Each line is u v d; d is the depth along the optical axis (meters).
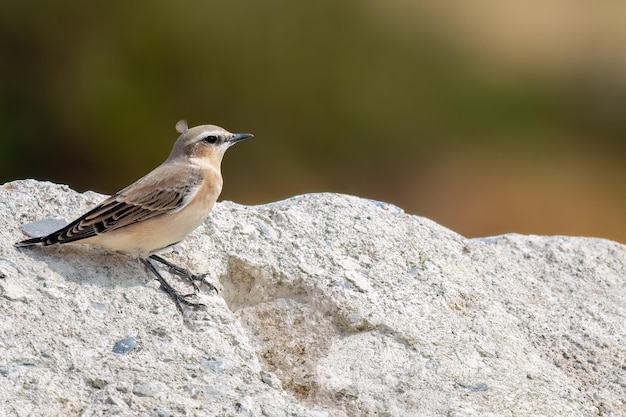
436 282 12.32
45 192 12.30
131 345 10.27
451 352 11.21
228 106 29.75
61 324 10.35
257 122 29.89
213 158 11.80
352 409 10.45
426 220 13.69
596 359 11.85
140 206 10.97
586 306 12.84
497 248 13.70
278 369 11.04
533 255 13.71
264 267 11.87
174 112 29.27
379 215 13.31
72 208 12.16
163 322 10.68
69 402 9.55
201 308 10.99
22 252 11.20
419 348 11.17
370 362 10.98
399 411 10.37
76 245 11.45
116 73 28.94
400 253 12.68
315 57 30.72
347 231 12.79
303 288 11.79
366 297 11.70
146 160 28.92
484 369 11.05
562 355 11.82
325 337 11.36
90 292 10.85
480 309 12.14
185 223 11.25
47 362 9.88
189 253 11.88
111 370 9.94
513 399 10.62
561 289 13.12
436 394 10.57
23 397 9.45
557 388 11.07
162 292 11.09
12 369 9.70
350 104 30.45
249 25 30.27
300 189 29.33
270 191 29.11
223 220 12.47
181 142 11.72
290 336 11.40
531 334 12.07
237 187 29.12
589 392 11.25
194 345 10.48
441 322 11.66
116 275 11.18
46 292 10.70
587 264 13.71
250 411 9.73
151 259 11.52
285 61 30.34
